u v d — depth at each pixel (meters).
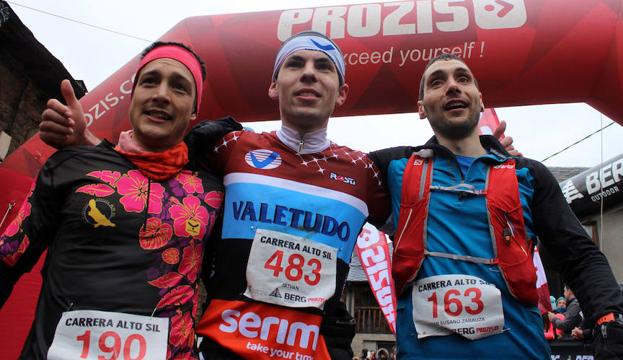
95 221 1.55
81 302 1.47
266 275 1.72
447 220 1.84
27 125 5.79
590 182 7.14
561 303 6.48
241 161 1.96
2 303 1.57
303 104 2.01
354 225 1.93
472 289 1.71
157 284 1.54
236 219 1.82
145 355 1.45
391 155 2.16
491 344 1.67
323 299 1.74
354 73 3.55
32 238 1.58
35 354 1.44
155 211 1.63
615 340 1.51
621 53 3.28
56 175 1.63
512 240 1.78
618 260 8.12
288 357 1.66
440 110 2.04
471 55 3.44
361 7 3.65
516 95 3.61
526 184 1.92
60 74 5.70
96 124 3.54
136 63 3.69
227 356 1.64
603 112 3.69
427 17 3.49
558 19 3.38
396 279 1.86
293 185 1.91
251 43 3.60
